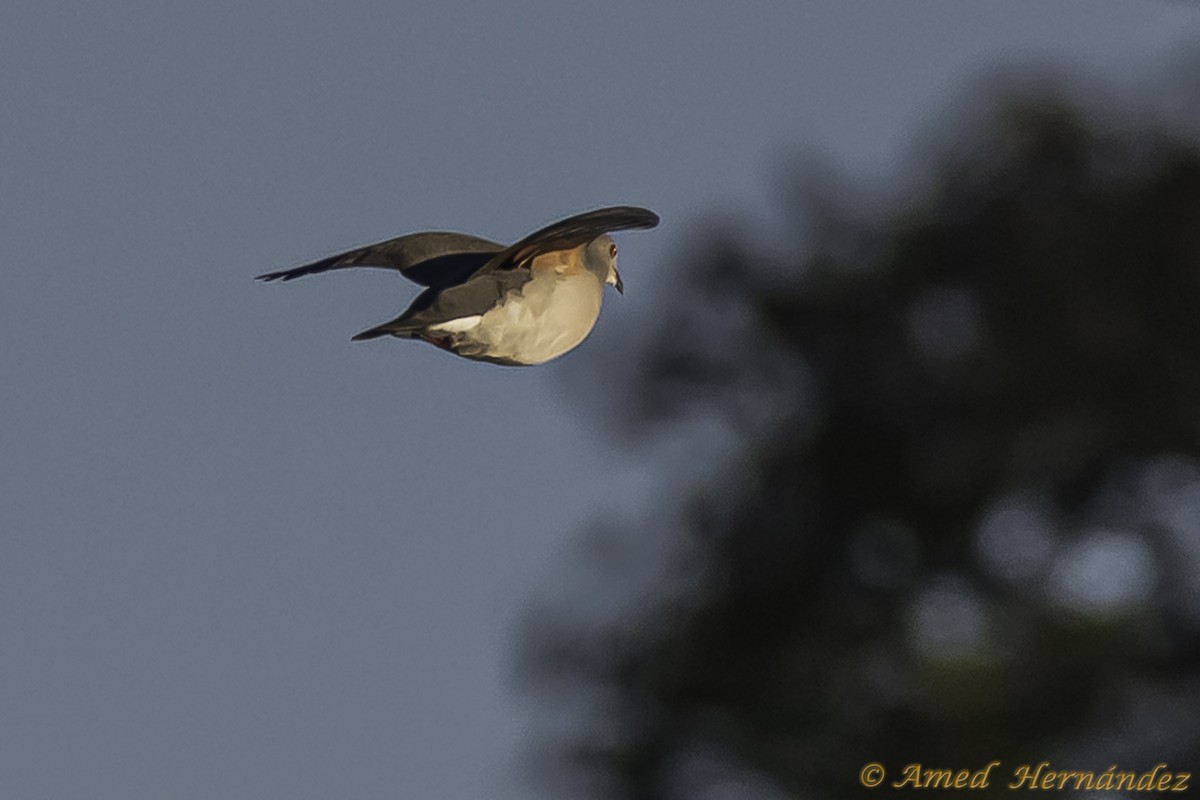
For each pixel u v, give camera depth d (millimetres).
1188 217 11461
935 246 11734
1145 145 11820
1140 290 11391
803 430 11484
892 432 11305
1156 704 10922
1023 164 11859
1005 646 10961
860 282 11773
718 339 11891
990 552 11102
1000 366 11250
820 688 10883
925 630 11023
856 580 11070
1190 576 11102
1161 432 11203
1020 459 11227
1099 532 11195
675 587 11312
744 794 10969
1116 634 10891
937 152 12148
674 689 11070
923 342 11523
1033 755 10742
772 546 11195
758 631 11039
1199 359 11289
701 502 11492
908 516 11156
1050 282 11375
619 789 11062
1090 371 11227
